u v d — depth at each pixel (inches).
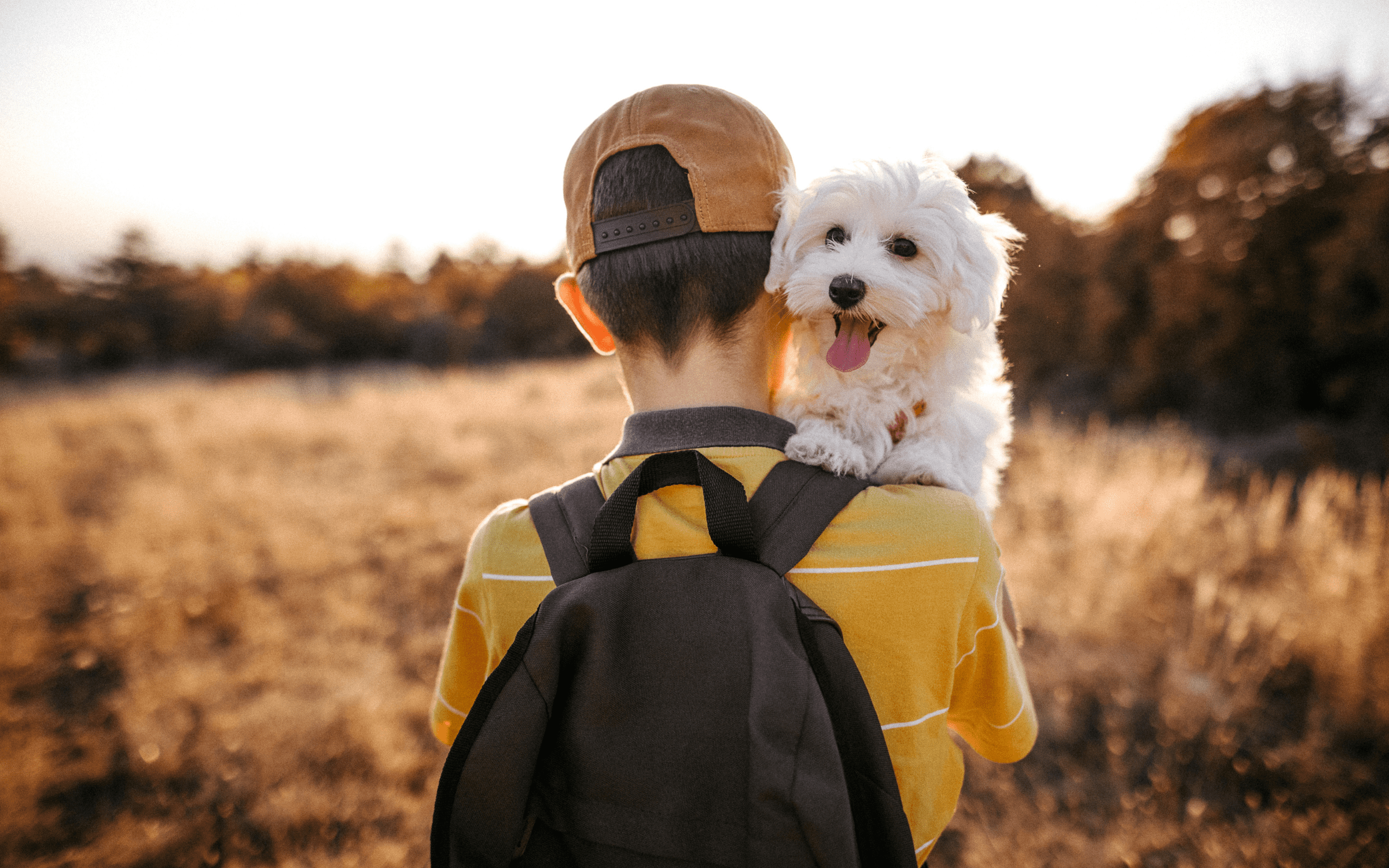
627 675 28.8
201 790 114.8
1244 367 398.9
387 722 130.1
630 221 35.8
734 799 27.2
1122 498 202.7
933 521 33.4
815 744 26.7
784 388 53.2
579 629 29.5
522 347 1178.0
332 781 117.4
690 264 35.6
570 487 36.9
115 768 120.3
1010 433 57.9
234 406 484.7
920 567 32.2
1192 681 133.0
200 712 134.4
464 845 28.3
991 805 109.9
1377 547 154.3
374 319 1270.9
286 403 509.4
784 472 34.3
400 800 112.7
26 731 129.6
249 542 216.1
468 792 28.4
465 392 532.7
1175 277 437.4
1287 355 382.0
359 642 159.6
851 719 28.7
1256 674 131.5
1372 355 349.1
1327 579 149.9
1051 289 523.8
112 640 160.6
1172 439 308.0
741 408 36.7
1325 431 324.5
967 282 47.5
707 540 32.2
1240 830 102.2
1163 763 114.9
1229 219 415.2
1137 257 471.2
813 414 48.8
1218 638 144.7
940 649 32.7
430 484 279.9
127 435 391.9
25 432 391.2
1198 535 187.2
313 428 388.2
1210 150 442.3
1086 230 527.5
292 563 199.5
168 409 481.1
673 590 29.6
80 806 113.3
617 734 28.3
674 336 36.6
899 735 31.9
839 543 32.2
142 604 177.0
